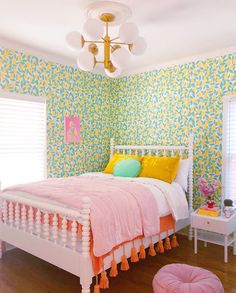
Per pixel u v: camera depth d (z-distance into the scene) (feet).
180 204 10.10
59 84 12.42
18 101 10.96
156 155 13.06
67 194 7.74
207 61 11.53
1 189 10.10
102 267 6.75
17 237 8.45
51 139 12.16
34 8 7.57
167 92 12.84
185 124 12.23
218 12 7.79
